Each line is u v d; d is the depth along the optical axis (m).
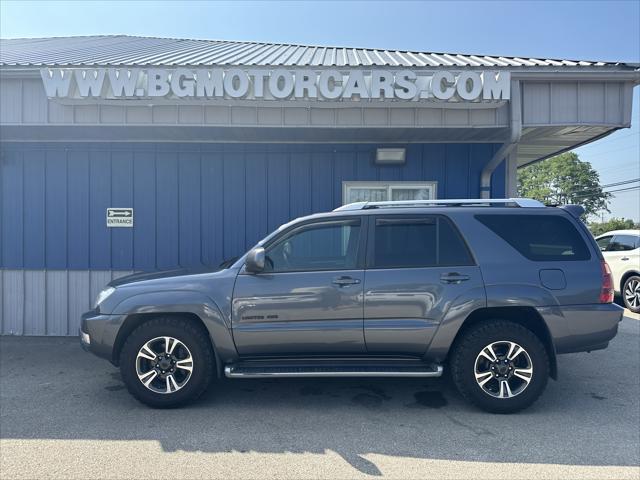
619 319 4.38
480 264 4.42
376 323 4.39
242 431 4.04
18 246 7.67
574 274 4.38
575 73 6.36
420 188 7.87
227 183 7.79
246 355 4.51
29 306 7.68
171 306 4.41
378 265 4.48
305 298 4.39
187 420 4.26
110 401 4.72
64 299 7.68
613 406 4.59
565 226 4.53
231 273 4.52
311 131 6.94
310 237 4.62
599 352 6.54
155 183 7.73
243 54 8.63
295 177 7.82
